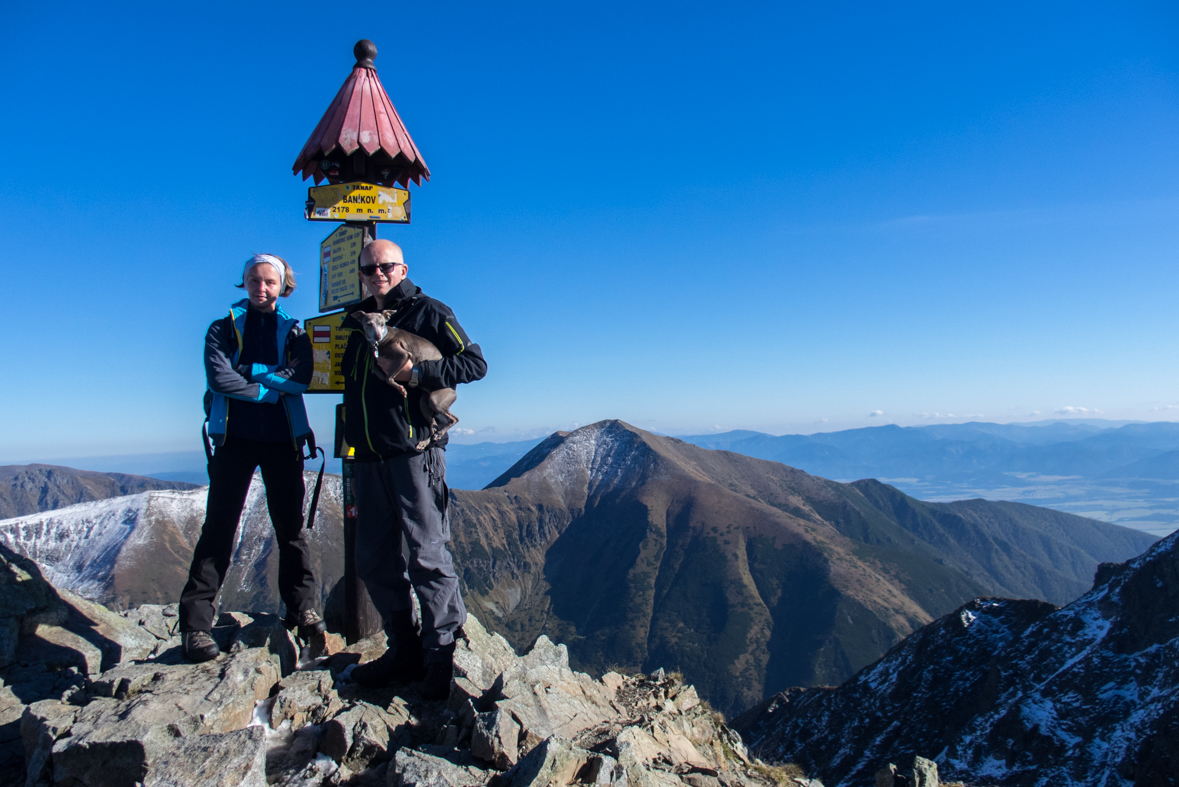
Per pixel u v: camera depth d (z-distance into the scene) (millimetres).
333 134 6816
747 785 6500
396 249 5551
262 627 5992
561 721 5785
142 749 3775
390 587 5625
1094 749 64125
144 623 7121
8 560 5996
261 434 5609
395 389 5164
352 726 4656
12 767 4395
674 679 8734
